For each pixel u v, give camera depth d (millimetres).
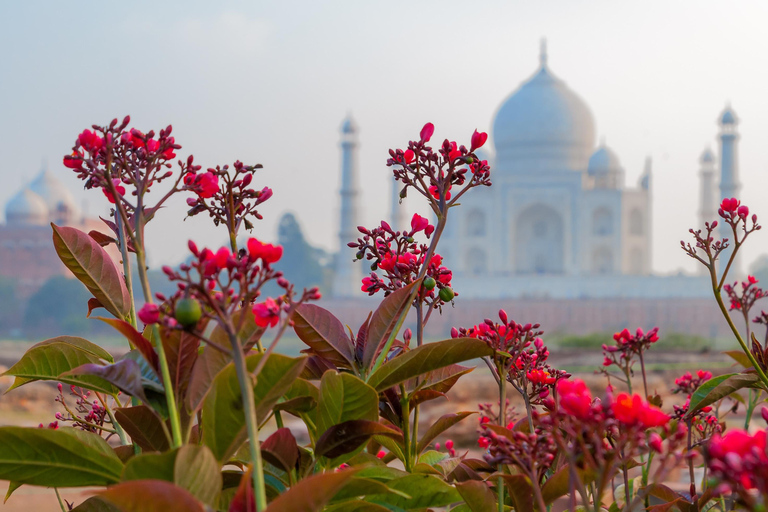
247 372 1671
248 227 2344
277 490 2020
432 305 2549
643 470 2883
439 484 2082
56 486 1807
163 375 1824
